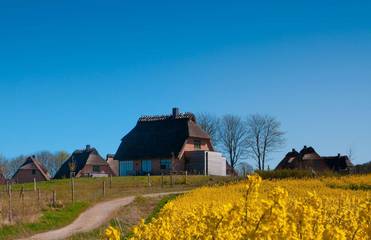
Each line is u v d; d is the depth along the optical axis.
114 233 7.20
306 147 94.25
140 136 87.06
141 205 42.25
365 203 9.66
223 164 83.25
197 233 8.91
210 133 108.25
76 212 38.59
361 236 8.20
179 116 86.88
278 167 95.75
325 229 7.39
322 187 42.34
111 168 107.31
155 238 8.98
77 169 97.12
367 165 63.66
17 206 37.62
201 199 33.94
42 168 100.44
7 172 114.94
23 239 29.38
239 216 7.18
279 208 6.73
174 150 81.94
